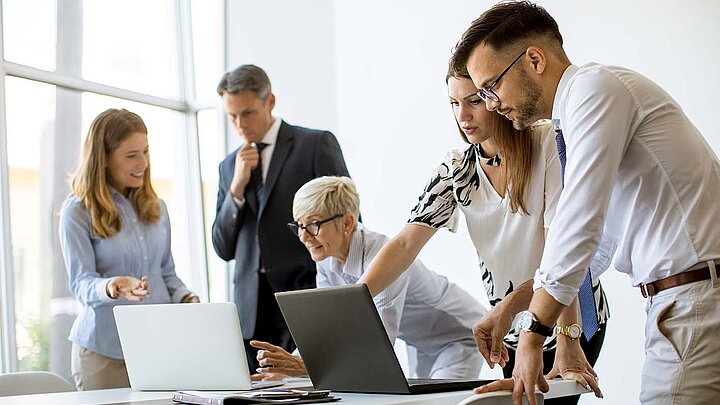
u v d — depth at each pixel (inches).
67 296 181.3
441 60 195.0
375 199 202.4
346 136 207.0
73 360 137.9
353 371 75.4
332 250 114.0
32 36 182.1
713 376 70.3
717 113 162.9
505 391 67.7
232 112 157.0
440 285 118.1
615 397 170.1
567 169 71.5
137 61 208.2
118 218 139.6
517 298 83.5
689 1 165.6
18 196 175.2
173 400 75.4
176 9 218.8
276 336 160.6
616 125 70.0
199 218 221.0
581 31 176.7
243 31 219.8
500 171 96.0
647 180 72.9
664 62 168.1
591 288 81.0
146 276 142.5
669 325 72.6
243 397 68.6
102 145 138.6
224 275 220.7
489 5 189.0
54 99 185.3
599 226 68.9
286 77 215.0
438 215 100.2
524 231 95.3
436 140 195.0
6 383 102.3
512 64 75.4
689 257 71.5
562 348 81.4
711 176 72.6
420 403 66.0
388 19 202.1
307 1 212.7
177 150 218.8
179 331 84.4
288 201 159.3
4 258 169.0
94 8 197.6
